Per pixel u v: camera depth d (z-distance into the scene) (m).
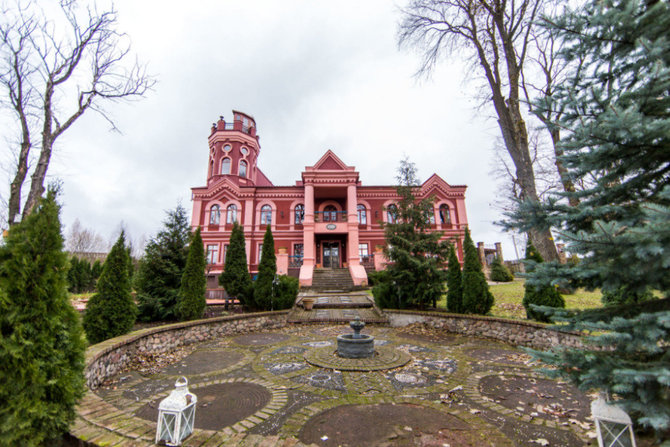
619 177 2.88
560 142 2.95
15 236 2.84
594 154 2.61
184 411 2.88
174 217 11.83
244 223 26.19
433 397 4.66
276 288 12.34
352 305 14.18
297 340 9.09
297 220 26.86
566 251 2.54
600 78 3.13
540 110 3.22
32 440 2.62
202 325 9.02
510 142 11.88
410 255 11.55
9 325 2.70
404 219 12.48
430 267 11.14
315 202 28.45
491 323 8.80
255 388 5.14
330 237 26.98
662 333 2.04
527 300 8.52
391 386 5.14
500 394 4.75
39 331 2.81
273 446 2.84
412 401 4.51
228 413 4.19
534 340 7.65
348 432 3.62
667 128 2.22
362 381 5.39
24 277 2.75
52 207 3.10
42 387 2.70
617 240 2.24
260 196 26.98
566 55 3.16
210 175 29.72
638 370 2.17
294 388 5.10
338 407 4.34
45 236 2.96
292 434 3.61
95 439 2.84
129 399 4.72
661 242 2.10
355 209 24.69
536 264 3.04
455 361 6.61
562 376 2.67
